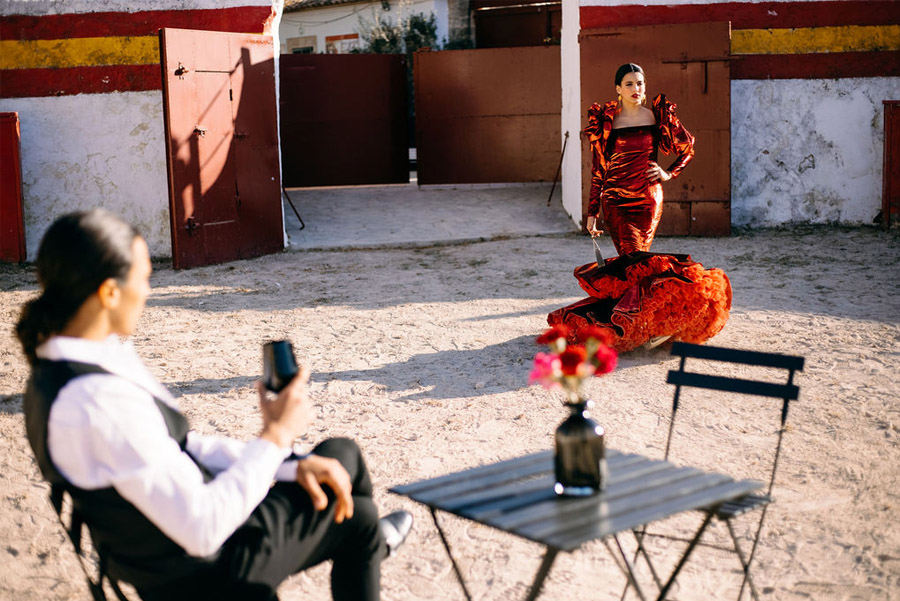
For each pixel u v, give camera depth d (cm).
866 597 332
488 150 1602
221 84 1105
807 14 1241
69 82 1186
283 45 2816
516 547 379
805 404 557
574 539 221
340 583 268
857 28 1243
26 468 481
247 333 778
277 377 246
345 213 1373
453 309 847
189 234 1084
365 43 2569
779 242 1160
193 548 217
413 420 545
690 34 1167
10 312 895
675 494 249
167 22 1180
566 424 252
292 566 247
